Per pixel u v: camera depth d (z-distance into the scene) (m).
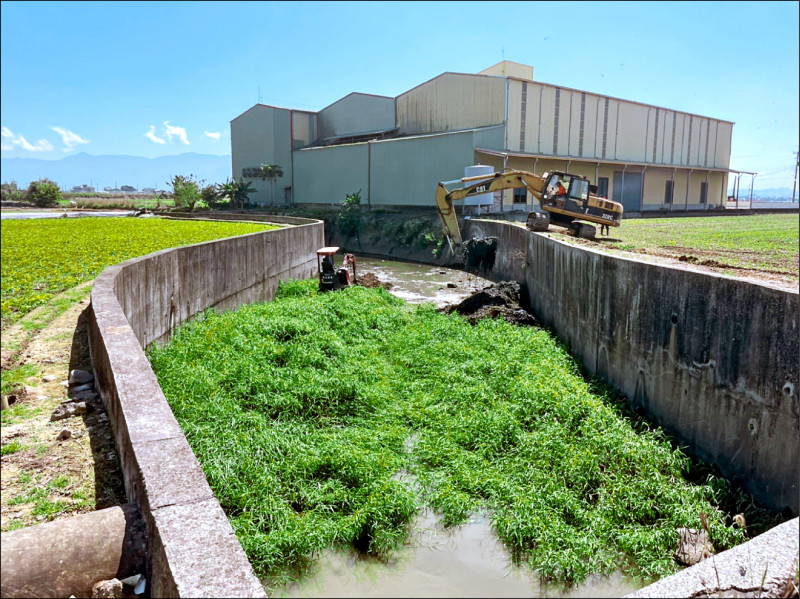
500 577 5.91
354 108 51.28
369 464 7.50
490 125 38.81
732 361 8.09
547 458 7.88
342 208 43.97
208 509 3.45
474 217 34.78
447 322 15.94
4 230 29.88
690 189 53.78
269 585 5.73
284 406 9.12
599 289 12.30
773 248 18.48
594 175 43.94
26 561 3.21
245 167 58.94
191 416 8.18
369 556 6.22
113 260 17.84
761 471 7.54
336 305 16.02
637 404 10.53
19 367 7.86
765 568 3.32
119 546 3.50
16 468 5.17
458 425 9.04
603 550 6.33
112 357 5.92
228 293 16.33
